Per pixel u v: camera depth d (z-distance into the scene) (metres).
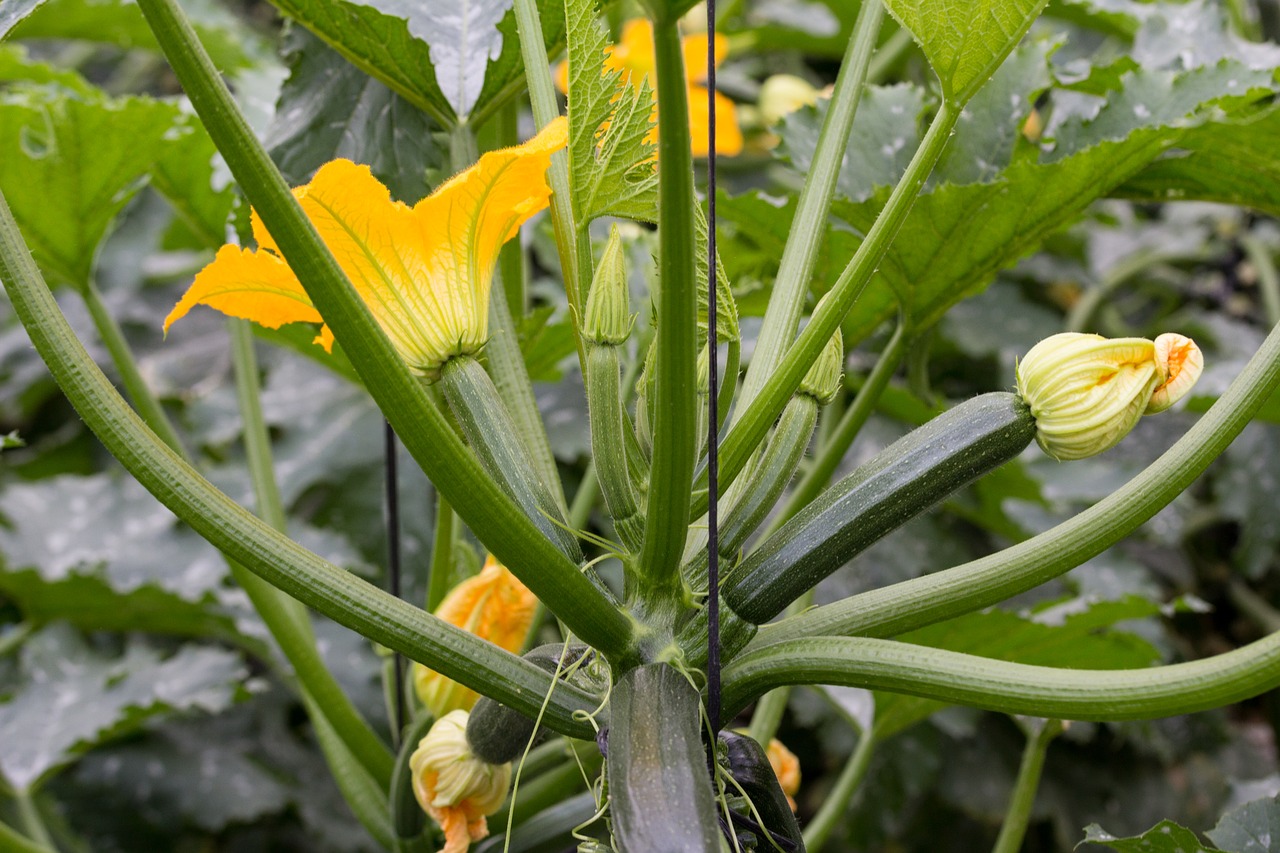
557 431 2.21
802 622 1.07
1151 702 1.01
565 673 1.10
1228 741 2.44
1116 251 2.88
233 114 0.94
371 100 1.42
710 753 1.04
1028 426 1.04
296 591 1.03
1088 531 1.05
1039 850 2.56
